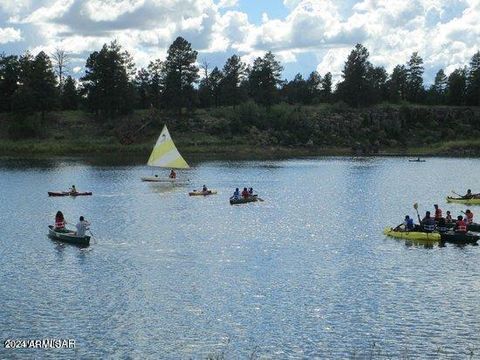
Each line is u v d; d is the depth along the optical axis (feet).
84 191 316.81
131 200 283.18
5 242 184.34
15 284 139.85
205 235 197.16
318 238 193.06
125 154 595.88
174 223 220.02
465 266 156.46
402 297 131.54
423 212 249.14
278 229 208.64
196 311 122.83
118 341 108.37
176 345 106.93
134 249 175.94
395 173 430.20
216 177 397.80
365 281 143.33
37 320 117.70
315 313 121.90
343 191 322.75
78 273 149.28
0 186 336.29
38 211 247.70
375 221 226.58
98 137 642.63
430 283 141.49
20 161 511.40
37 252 170.91
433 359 101.45
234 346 106.52
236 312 122.42
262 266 157.07
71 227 211.82
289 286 139.33
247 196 278.67
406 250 175.11
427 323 116.67
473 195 281.13
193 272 150.82
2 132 636.48
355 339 109.40
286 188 336.08
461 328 114.11
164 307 125.08
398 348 105.60
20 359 100.99
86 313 121.49
